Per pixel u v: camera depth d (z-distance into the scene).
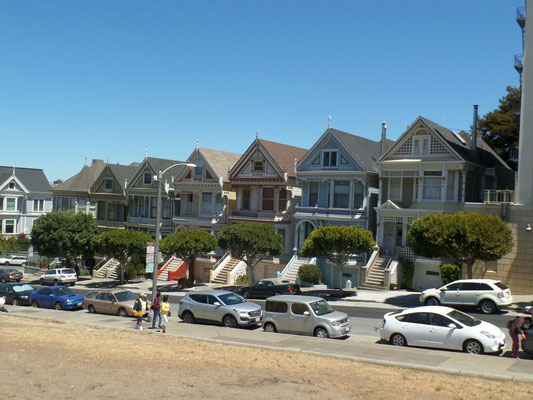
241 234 39.69
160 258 27.66
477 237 29.38
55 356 16.80
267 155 47.25
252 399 12.17
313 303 22.39
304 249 36.69
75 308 32.59
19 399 11.83
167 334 22.00
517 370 15.53
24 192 76.56
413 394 12.70
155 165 56.97
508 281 33.06
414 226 31.94
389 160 40.47
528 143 33.66
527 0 34.47
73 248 54.94
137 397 12.18
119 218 60.41
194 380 13.93
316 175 43.91
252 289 36.38
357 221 41.94
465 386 13.45
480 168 39.84
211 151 53.56
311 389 13.12
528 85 33.94
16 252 72.50
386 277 37.66
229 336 21.50
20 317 27.81
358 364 16.19
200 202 52.34
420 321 19.62
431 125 39.19
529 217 32.81
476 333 18.28
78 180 64.38
